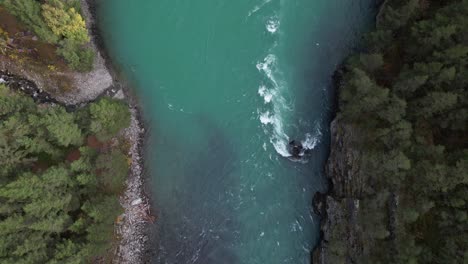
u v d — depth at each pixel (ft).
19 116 171.42
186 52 224.74
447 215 165.07
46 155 190.90
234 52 222.89
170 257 208.54
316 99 219.82
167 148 218.59
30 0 173.06
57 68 203.21
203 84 222.48
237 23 224.33
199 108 221.46
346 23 225.76
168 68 224.12
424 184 168.76
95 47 217.77
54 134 172.76
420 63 172.24
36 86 200.85
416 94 176.86
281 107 218.79
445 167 160.04
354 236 187.62
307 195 213.25
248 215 211.20
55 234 179.22
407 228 173.17
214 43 223.92
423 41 175.22
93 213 175.42
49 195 168.35
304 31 224.74
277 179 214.48
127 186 209.46
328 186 211.41
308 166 214.90
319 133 216.54
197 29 225.15
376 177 182.80
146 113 220.23
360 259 183.01
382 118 183.32
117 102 203.31
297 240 208.85
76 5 193.06
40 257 165.99
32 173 174.70
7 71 196.03
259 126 218.18
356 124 192.03
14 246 162.50
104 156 187.21
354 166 191.52
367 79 172.55
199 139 219.82
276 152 216.13
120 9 227.61
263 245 208.44
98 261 196.95
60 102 204.95
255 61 221.66
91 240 177.78
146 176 214.28
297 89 220.64
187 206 213.05
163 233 209.97
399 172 172.35
